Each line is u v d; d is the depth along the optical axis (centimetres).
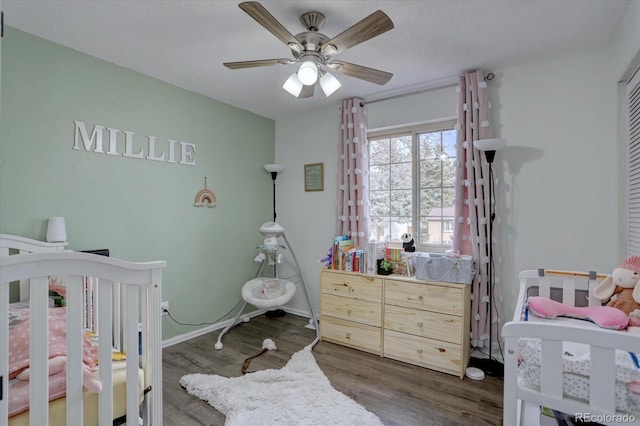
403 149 325
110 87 250
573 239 237
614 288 168
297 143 387
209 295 328
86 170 236
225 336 317
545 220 246
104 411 122
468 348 255
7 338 101
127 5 180
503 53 236
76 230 231
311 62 177
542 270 201
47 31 207
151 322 138
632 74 200
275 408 196
